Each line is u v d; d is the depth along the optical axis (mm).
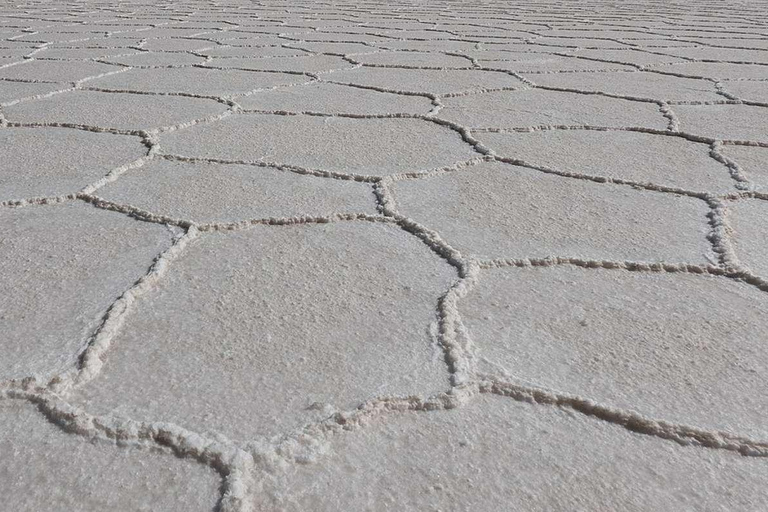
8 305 3199
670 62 10727
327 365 2852
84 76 8789
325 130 6199
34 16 17859
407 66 10047
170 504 2273
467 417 2615
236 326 3096
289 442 2467
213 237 3932
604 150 5680
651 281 3521
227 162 5227
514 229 4094
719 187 4773
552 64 10445
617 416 2615
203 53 11203
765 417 2631
